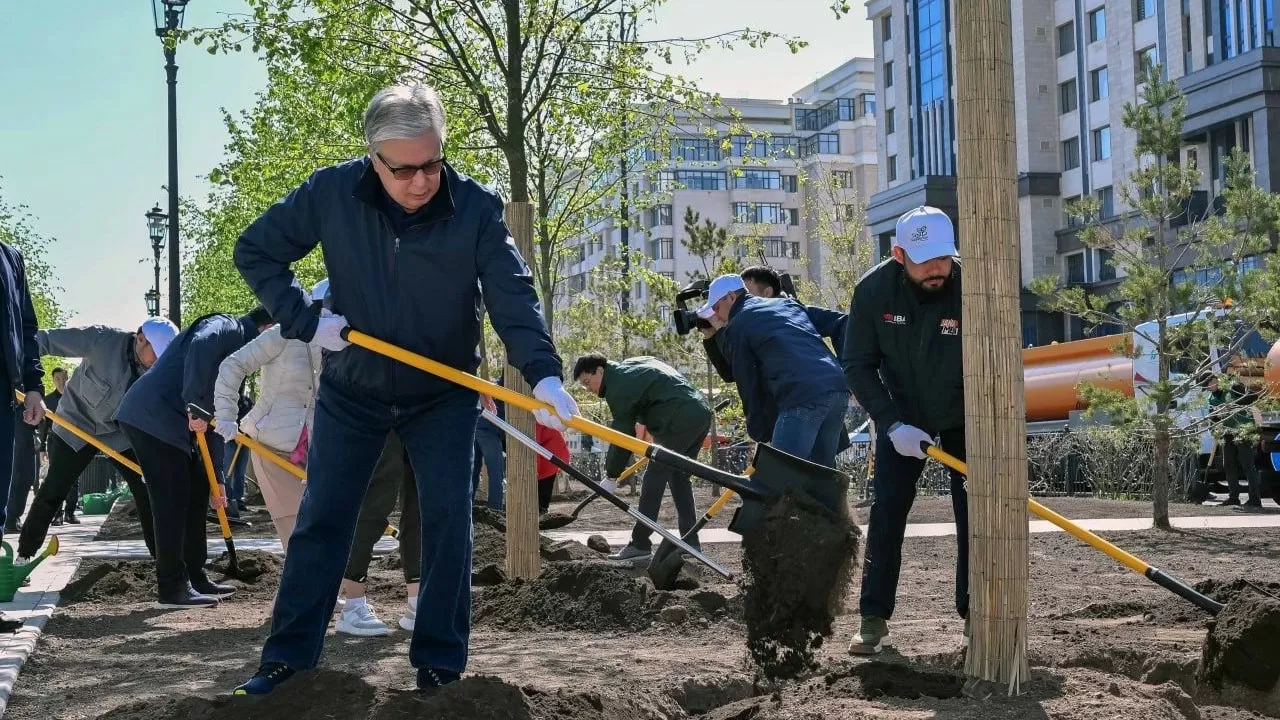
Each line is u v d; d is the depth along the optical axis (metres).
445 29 11.55
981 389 4.11
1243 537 11.61
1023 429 4.13
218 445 9.00
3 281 6.05
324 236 4.00
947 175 51.00
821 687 4.29
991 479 4.09
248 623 7.01
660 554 7.57
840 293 28.33
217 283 34.66
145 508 9.02
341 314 4.10
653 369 9.16
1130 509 15.59
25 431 12.11
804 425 6.58
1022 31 47.34
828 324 7.84
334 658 5.75
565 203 17.33
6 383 6.09
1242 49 36.84
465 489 4.09
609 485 9.34
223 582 8.67
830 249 28.97
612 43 12.28
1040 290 14.51
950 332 5.38
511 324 4.01
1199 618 5.70
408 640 6.29
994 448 4.09
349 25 11.66
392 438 6.41
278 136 19.00
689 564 8.12
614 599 6.78
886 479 5.48
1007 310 4.11
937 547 10.74
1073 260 46.66
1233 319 13.73
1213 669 4.50
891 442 5.46
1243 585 5.82
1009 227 4.12
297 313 4.00
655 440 9.10
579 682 4.89
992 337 4.11
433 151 3.76
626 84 12.66
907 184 50.91
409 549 6.57
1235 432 14.43
